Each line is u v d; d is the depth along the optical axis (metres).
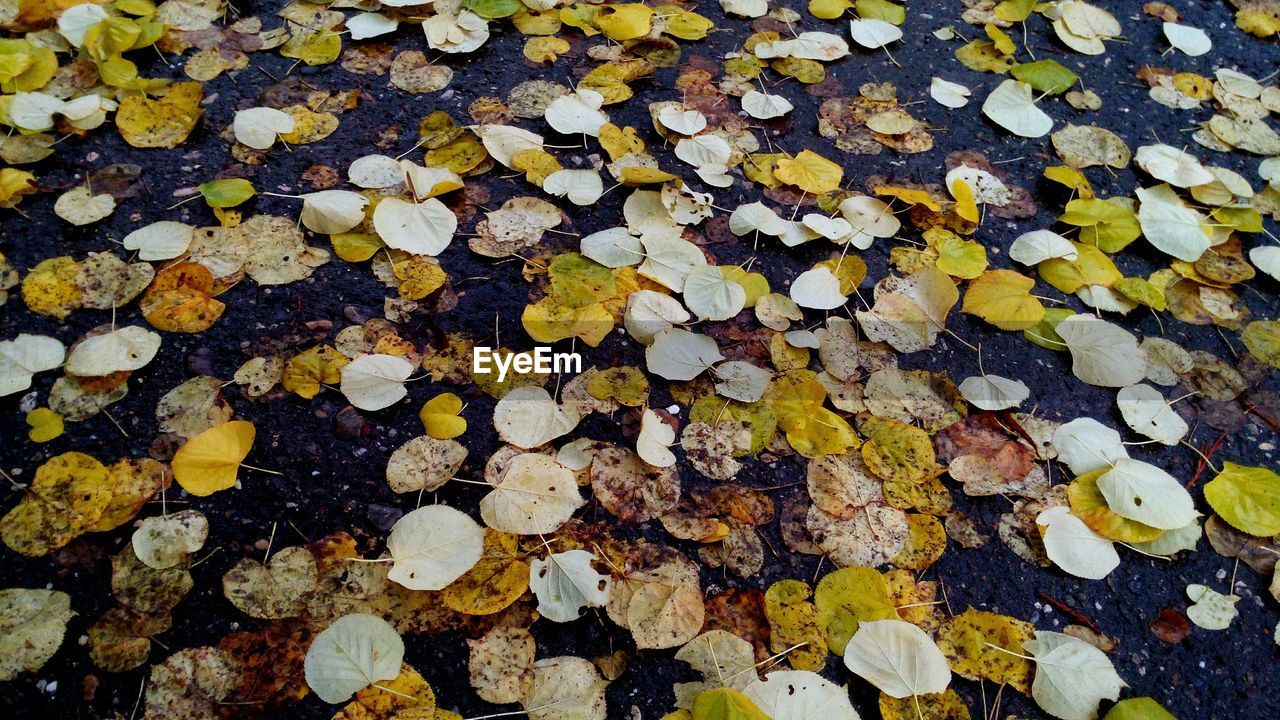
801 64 1.07
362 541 0.75
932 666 0.72
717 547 0.77
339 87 1.00
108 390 0.80
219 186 0.89
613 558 0.76
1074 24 1.14
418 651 0.72
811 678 0.71
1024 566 0.79
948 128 1.04
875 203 0.95
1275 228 1.00
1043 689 0.73
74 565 0.73
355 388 0.80
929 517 0.79
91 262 0.85
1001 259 0.94
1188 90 1.10
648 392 0.83
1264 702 0.76
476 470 0.79
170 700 0.69
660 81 1.04
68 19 0.98
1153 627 0.77
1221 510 0.81
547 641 0.73
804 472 0.81
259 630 0.72
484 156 0.95
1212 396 0.88
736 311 0.86
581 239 0.91
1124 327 0.92
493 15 1.06
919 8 1.16
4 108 0.92
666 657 0.73
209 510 0.76
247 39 1.02
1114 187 1.01
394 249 0.88
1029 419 0.85
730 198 0.96
